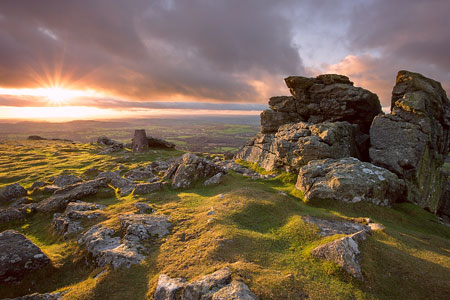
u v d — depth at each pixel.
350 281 13.48
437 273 14.16
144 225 21.25
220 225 20.58
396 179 29.50
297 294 12.41
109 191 35.12
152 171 48.75
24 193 35.38
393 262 14.95
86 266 17.56
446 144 42.62
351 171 29.45
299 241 18.48
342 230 20.30
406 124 35.69
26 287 15.66
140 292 14.19
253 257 15.99
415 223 25.84
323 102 50.94
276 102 58.78
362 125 49.38
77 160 63.06
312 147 35.97
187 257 16.50
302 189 31.22
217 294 11.77
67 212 26.27
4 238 17.53
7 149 80.19
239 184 35.38
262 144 50.03
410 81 40.16
